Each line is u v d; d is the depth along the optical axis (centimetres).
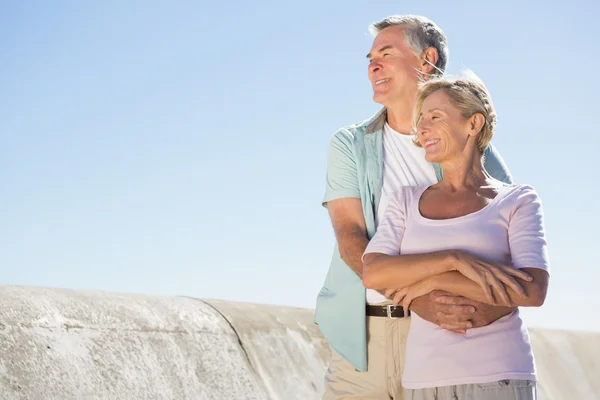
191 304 425
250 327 435
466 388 231
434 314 238
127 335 373
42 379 328
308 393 425
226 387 390
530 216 241
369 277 250
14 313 342
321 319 302
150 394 357
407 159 305
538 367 567
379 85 309
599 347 607
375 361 290
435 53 313
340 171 311
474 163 253
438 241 244
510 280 229
